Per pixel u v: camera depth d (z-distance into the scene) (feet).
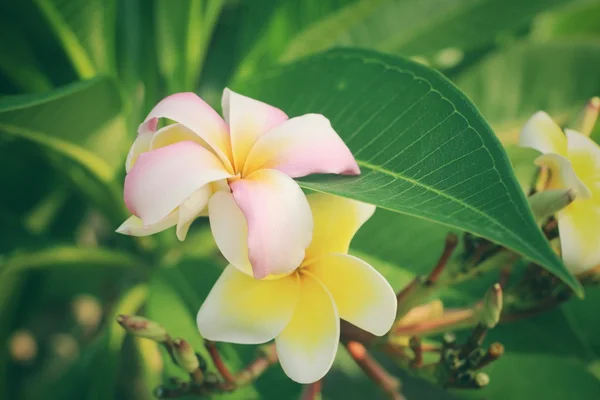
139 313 2.58
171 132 1.70
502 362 2.17
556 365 2.16
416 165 1.77
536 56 2.48
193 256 2.29
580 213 1.79
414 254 2.13
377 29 2.44
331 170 1.70
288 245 1.63
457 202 1.67
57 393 2.45
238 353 2.07
